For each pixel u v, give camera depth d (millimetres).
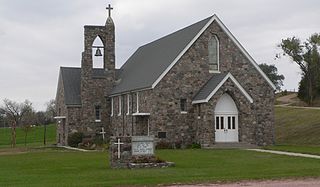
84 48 58125
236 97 45156
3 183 21234
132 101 50625
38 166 29500
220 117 45375
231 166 27219
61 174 24453
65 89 59906
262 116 48594
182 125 46094
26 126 71062
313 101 84812
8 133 90188
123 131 53000
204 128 44125
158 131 45375
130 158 27625
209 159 31625
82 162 31281
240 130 45375
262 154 34781
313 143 48031
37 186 19750
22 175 24484
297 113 66500
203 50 47250
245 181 20688
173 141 45656
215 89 44156
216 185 19562
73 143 56031
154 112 45375
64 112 59531
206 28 47375
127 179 21703
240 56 48531
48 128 96375
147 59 55781
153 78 46375
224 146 44000
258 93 48750
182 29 53969
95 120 57781
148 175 23062
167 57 48531
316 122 57219
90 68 58094
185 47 46469
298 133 54156
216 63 47938
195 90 46750
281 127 59469
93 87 58031
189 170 25141
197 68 46969
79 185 19844
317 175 22438
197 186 19344
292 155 33688
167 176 22484
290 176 22156
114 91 56094
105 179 21922
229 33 48156
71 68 63312
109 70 58594
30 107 96812
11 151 47969
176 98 46094
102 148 48156
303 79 86812
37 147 56156
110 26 58844
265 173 23406
